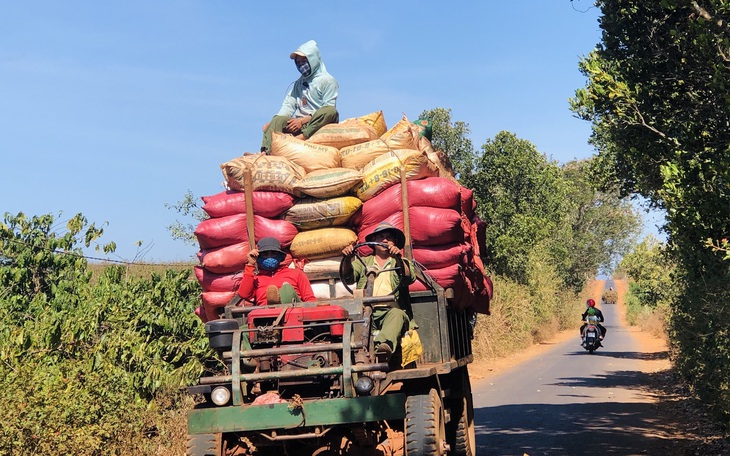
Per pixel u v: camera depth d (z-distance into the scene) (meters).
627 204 75.19
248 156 8.57
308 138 10.00
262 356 6.77
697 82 9.52
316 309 7.02
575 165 69.12
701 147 9.04
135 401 9.48
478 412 14.80
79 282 12.41
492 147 34.84
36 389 8.18
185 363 10.98
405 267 7.54
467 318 10.14
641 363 26.05
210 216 8.44
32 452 7.68
